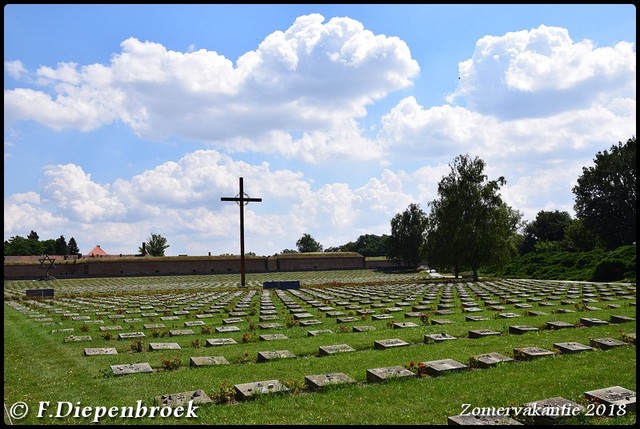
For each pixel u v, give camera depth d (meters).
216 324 19.19
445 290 34.78
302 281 56.34
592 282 40.34
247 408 8.25
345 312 22.39
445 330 15.86
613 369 10.07
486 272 62.03
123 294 38.09
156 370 11.31
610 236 68.06
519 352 11.66
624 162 66.38
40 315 23.00
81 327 17.88
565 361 10.91
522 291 31.39
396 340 13.98
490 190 50.84
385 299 28.58
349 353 12.70
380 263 97.69
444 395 8.72
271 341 15.02
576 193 71.06
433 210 53.81
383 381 9.68
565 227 92.44
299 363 11.46
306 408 8.19
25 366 11.64
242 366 11.42
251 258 91.44
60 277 79.06
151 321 20.31
